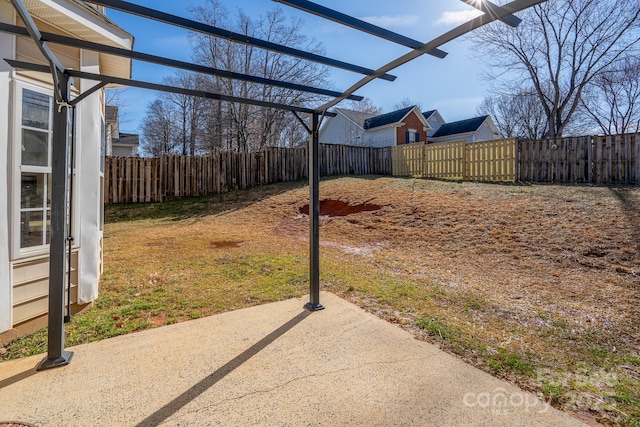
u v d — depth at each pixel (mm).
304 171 12305
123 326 2867
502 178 9500
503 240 5371
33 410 1785
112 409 1796
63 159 2250
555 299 3443
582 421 1699
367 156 13336
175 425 1672
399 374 2123
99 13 3221
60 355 2264
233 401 1859
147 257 5230
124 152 22984
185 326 2867
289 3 1771
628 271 3943
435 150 11312
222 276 4324
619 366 2248
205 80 18594
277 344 2531
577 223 5418
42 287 2898
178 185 10922
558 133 14891
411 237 6191
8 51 2576
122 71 4480
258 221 8398
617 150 7633
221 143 18750
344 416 1732
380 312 3156
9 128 2598
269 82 2686
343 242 6398
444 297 3525
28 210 2775
